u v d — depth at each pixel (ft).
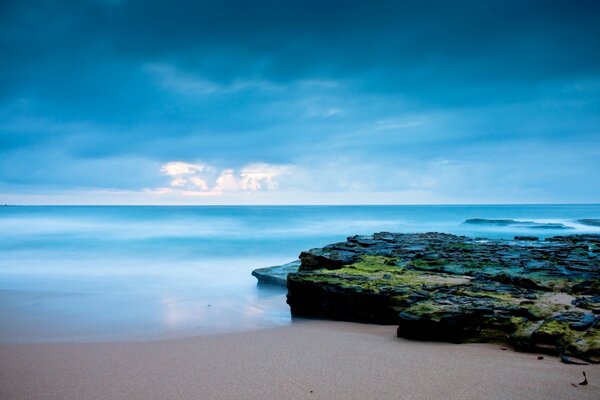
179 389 22.03
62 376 24.85
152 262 96.99
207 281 72.74
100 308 50.60
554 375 22.13
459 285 39.29
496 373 22.77
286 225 213.66
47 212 373.61
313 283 43.80
